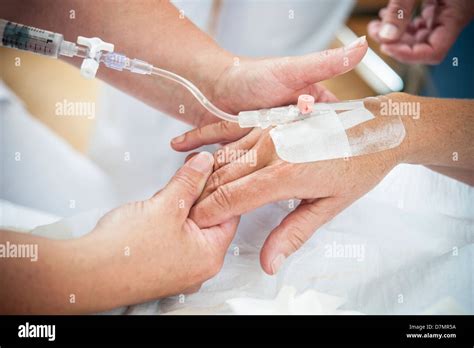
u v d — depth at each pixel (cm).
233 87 110
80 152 138
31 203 127
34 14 111
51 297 84
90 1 110
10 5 110
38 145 135
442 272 93
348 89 143
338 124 95
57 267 84
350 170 94
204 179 96
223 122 111
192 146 114
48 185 130
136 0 113
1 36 91
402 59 142
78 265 84
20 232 90
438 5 138
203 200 94
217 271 92
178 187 94
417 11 141
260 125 98
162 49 113
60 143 137
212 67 112
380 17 145
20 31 91
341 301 89
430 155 102
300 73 105
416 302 90
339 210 97
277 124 97
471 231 100
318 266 94
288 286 90
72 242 86
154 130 138
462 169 108
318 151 93
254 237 102
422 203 105
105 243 86
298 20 145
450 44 138
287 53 149
